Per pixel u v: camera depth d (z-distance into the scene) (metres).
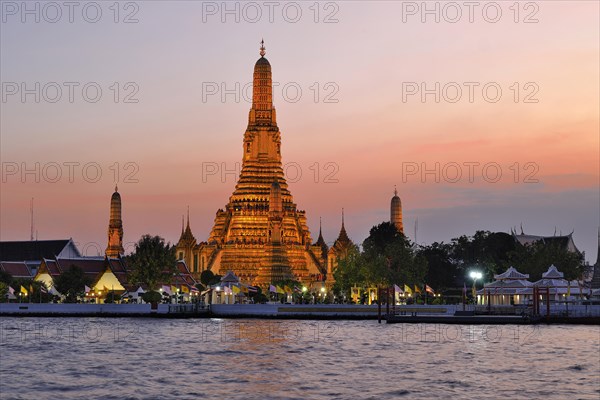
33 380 105.12
